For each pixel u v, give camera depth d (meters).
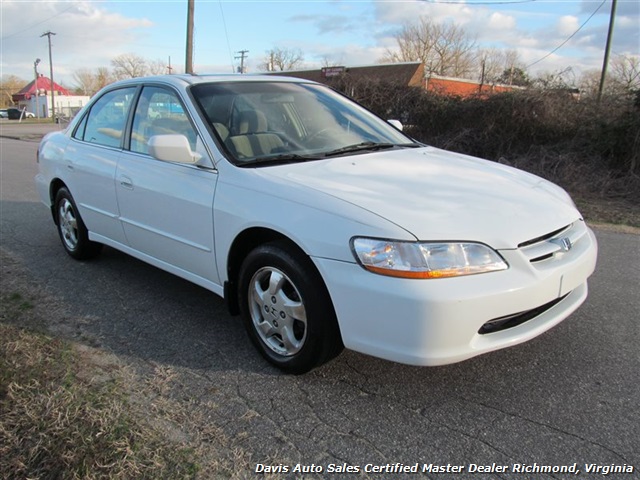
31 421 2.42
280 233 2.76
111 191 4.04
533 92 11.96
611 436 2.43
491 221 2.59
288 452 2.32
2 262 4.87
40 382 2.77
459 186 2.95
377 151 3.59
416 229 2.44
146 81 4.02
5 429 2.36
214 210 3.11
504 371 2.97
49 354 3.09
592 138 10.73
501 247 2.51
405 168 3.21
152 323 3.61
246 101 3.65
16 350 3.08
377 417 2.57
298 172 3.01
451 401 2.70
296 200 2.73
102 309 3.82
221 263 3.17
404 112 13.93
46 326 3.51
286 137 3.50
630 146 10.02
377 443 2.39
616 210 7.93
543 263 2.66
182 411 2.60
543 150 11.17
